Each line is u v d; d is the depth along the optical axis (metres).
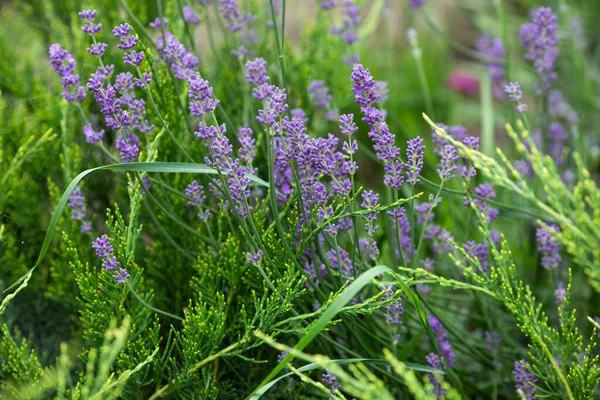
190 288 0.85
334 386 0.73
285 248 0.74
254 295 0.75
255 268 0.78
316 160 0.73
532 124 1.05
